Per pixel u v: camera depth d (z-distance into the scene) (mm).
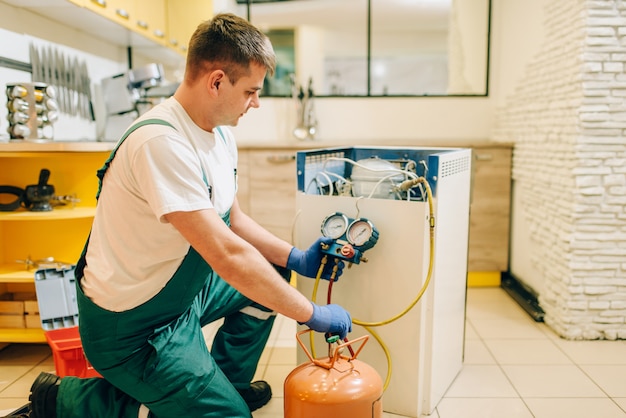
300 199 1918
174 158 1270
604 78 2365
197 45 1320
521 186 3240
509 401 1972
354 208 1825
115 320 1380
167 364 1396
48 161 2471
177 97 1409
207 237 1276
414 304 1728
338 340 1490
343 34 5070
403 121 3820
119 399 1494
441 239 1850
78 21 2799
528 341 2549
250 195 3396
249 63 1316
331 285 1778
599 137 2406
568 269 2521
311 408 1396
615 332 2541
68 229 2547
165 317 1434
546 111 2803
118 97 3074
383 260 1803
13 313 2391
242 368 1823
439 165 1755
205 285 1740
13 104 2295
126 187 1323
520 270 3295
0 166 2445
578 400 1980
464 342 2371
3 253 2537
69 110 2906
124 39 3322
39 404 1545
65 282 2256
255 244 1789
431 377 1855
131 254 1355
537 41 2971
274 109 3830
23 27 2527
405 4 4348
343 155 2232
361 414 1408
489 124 3799
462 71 3793
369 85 3959
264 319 1822
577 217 2461
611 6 2330
